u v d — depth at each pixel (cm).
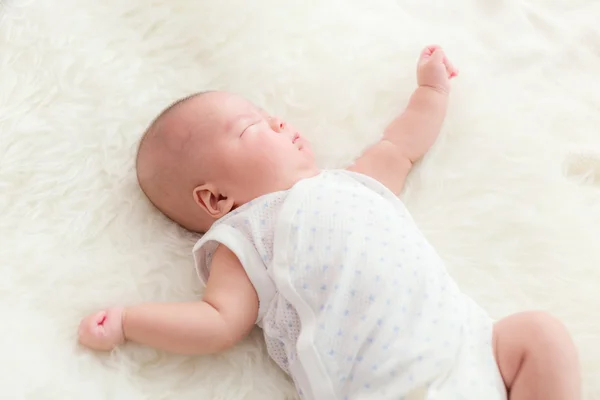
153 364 105
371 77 129
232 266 107
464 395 93
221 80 130
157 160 115
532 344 94
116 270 112
